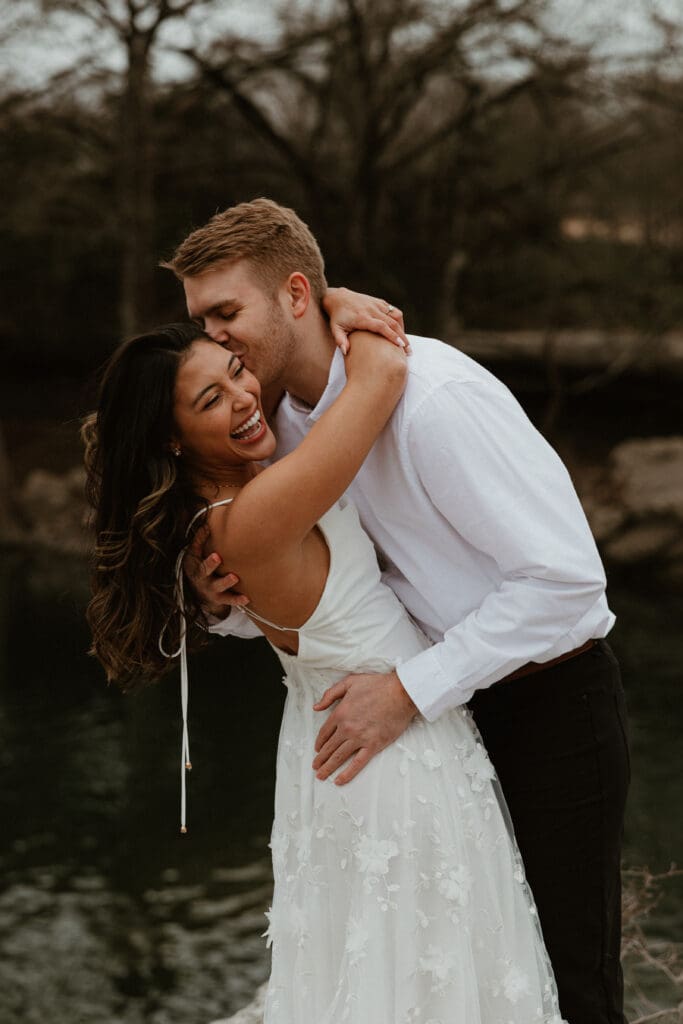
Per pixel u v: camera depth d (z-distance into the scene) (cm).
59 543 1350
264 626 228
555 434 1600
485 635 221
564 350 1612
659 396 1619
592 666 234
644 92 1393
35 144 1620
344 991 218
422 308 1550
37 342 1842
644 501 1247
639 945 355
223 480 224
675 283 1514
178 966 552
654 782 721
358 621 224
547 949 238
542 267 1586
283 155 1482
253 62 1416
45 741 839
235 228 229
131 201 1505
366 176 1485
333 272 1519
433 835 218
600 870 236
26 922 599
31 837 698
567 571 219
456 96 1479
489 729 239
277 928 234
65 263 1791
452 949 217
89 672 972
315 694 230
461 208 1523
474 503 221
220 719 873
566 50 1359
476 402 221
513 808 238
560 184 1525
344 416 214
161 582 221
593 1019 237
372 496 233
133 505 222
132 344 219
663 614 1095
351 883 221
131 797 750
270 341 230
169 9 1322
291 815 231
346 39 1412
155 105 1503
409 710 221
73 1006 518
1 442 1464
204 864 661
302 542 221
